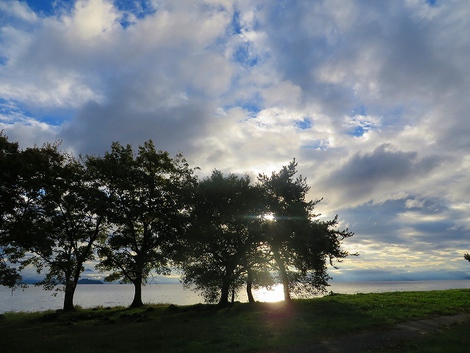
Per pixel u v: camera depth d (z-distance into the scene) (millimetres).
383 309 25578
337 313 24625
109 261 37438
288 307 29734
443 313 23250
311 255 32438
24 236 29156
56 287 35000
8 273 28641
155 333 19422
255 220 33625
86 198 35562
